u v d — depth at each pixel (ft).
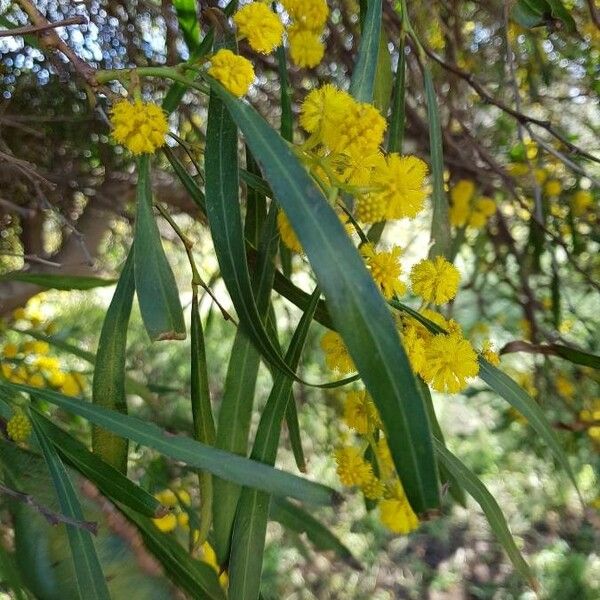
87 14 0.97
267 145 0.37
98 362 0.52
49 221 1.56
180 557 0.52
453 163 1.27
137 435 0.47
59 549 0.49
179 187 1.46
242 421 0.53
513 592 2.03
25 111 1.21
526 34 1.15
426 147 1.16
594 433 1.44
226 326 2.05
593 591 2.02
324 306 0.55
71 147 1.32
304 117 0.46
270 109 1.26
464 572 2.10
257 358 0.54
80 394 1.11
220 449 0.51
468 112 1.34
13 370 1.05
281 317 1.99
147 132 0.44
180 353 2.07
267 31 0.47
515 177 1.35
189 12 0.59
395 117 0.66
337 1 0.99
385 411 0.34
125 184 1.38
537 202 1.03
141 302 0.44
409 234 1.78
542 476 2.15
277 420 0.52
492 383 0.54
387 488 0.56
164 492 1.11
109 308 0.53
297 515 0.65
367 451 0.61
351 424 0.56
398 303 0.49
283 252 0.65
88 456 0.48
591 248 1.68
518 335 1.76
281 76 0.62
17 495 0.44
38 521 0.50
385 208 0.45
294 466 2.00
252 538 0.51
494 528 0.52
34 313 1.43
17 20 0.99
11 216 1.33
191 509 0.94
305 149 0.46
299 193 0.36
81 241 0.85
